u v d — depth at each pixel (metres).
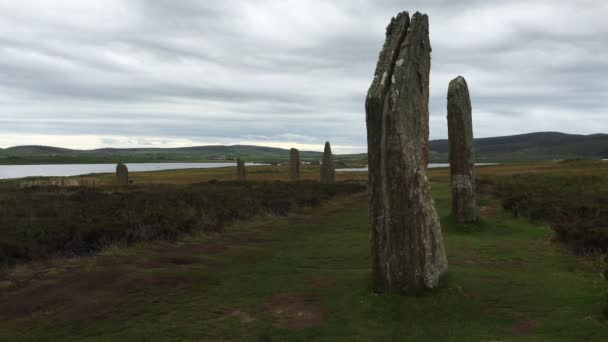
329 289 9.76
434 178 54.66
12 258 11.90
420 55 9.65
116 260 12.50
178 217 17.61
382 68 9.26
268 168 94.69
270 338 7.36
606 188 27.25
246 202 23.73
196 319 8.18
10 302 9.07
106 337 7.43
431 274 8.99
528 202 20.28
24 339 7.37
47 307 8.80
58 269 11.45
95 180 44.56
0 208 18.27
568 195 22.48
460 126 17.38
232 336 7.45
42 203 20.47
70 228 14.80
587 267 11.08
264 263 12.41
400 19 10.16
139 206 19.78
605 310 7.70
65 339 7.38
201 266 12.02
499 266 11.55
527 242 14.59
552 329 7.34
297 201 26.17
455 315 8.02
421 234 8.87
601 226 13.85
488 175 50.34
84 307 8.80
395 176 8.78
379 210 8.96
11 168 140.88
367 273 10.52
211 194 26.16
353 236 16.56
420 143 9.36
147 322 8.05
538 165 70.44
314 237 16.55
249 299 9.24
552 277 10.26
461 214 17.34
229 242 15.55
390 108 8.69
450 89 17.67
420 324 7.75
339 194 32.62
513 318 7.86
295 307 8.74
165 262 12.44
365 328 7.69
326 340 7.27
